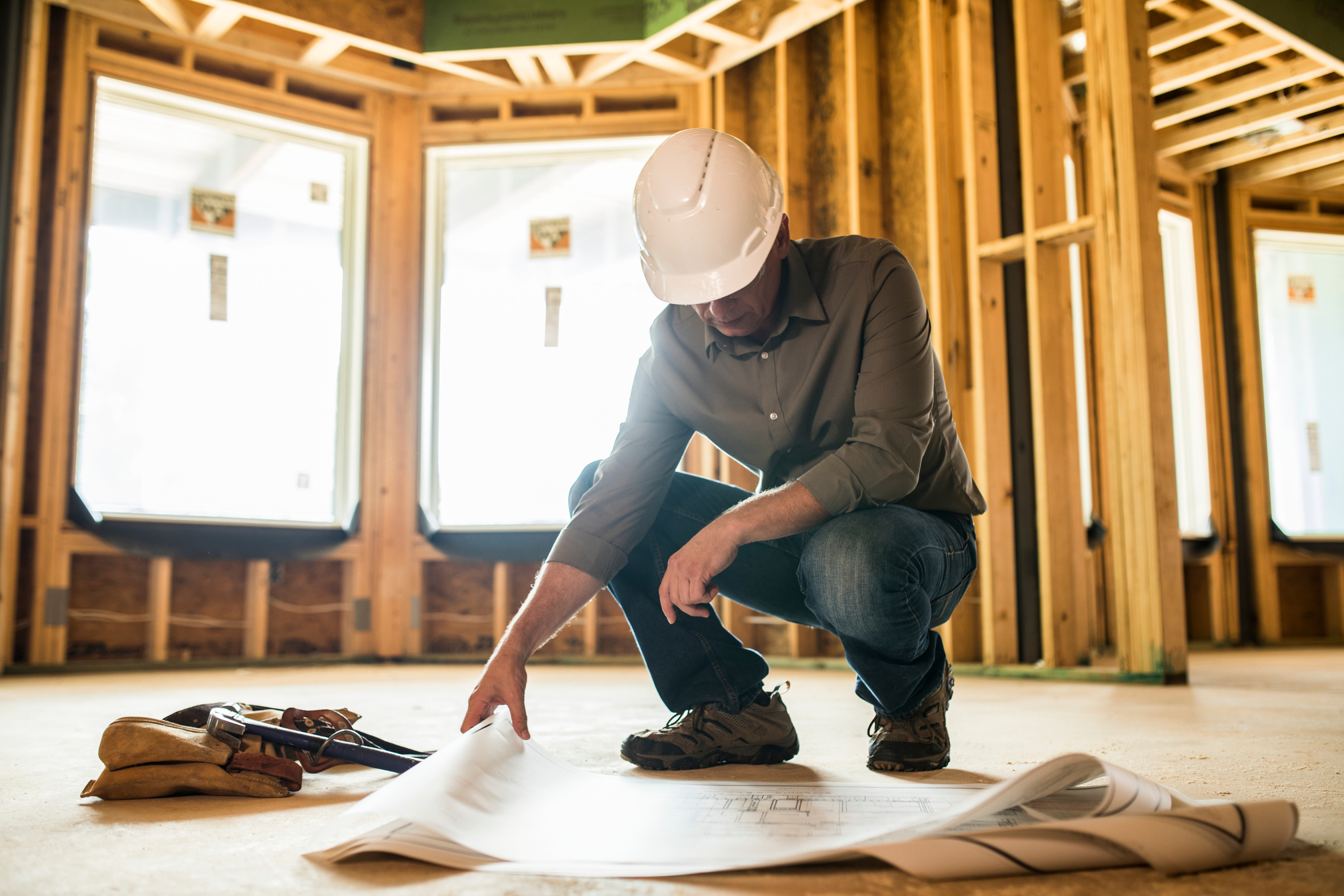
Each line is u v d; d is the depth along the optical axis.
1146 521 2.99
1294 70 4.85
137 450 4.14
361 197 4.73
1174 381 5.95
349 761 1.19
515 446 4.68
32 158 3.91
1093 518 4.55
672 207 1.20
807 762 1.37
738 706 1.34
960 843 0.72
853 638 1.23
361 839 0.80
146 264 4.24
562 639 4.64
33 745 1.64
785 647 4.17
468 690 2.88
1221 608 5.76
